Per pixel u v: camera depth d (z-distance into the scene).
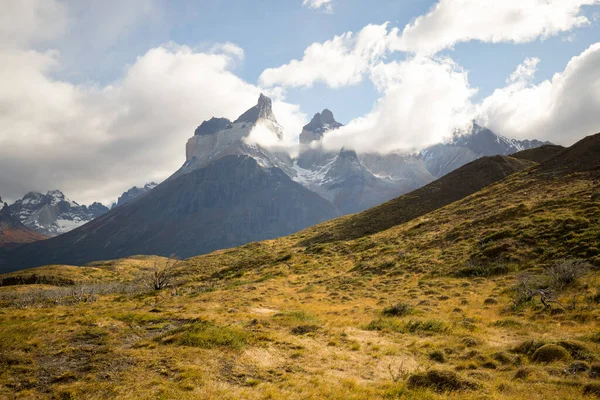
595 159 65.44
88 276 105.75
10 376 15.27
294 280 51.53
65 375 15.19
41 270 108.50
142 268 131.50
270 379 15.84
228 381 15.27
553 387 13.87
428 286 37.66
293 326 24.25
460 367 17.17
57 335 20.56
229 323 24.38
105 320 24.02
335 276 50.66
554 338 19.80
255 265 73.19
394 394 14.23
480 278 36.91
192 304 36.12
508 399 13.16
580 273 29.58
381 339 22.47
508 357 17.50
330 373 16.64
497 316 26.47
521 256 38.31
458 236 52.47
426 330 24.03
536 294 28.19
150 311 30.86
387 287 40.50
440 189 103.31
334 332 23.53
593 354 16.38
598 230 36.81
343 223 101.69
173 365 16.39
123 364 16.44
